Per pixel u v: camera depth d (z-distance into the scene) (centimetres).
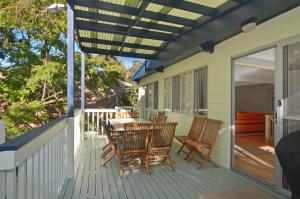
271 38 321
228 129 416
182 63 625
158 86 855
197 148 428
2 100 934
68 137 353
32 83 884
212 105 468
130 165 425
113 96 1441
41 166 205
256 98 1054
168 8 331
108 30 415
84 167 416
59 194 296
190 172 393
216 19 330
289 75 295
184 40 427
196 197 293
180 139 480
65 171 348
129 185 332
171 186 329
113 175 374
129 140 379
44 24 917
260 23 337
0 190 135
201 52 516
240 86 1140
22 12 862
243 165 430
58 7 519
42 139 201
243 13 279
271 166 423
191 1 303
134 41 512
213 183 342
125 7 329
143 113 1095
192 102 566
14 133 841
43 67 906
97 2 317
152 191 311
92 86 1166
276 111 309
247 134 830
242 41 380
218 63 449
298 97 282
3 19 838
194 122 510
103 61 1170
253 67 559
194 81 558
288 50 297
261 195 225
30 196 175
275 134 310
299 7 278
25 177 164
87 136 745
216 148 451
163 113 680
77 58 1034
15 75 902
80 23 399
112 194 300
